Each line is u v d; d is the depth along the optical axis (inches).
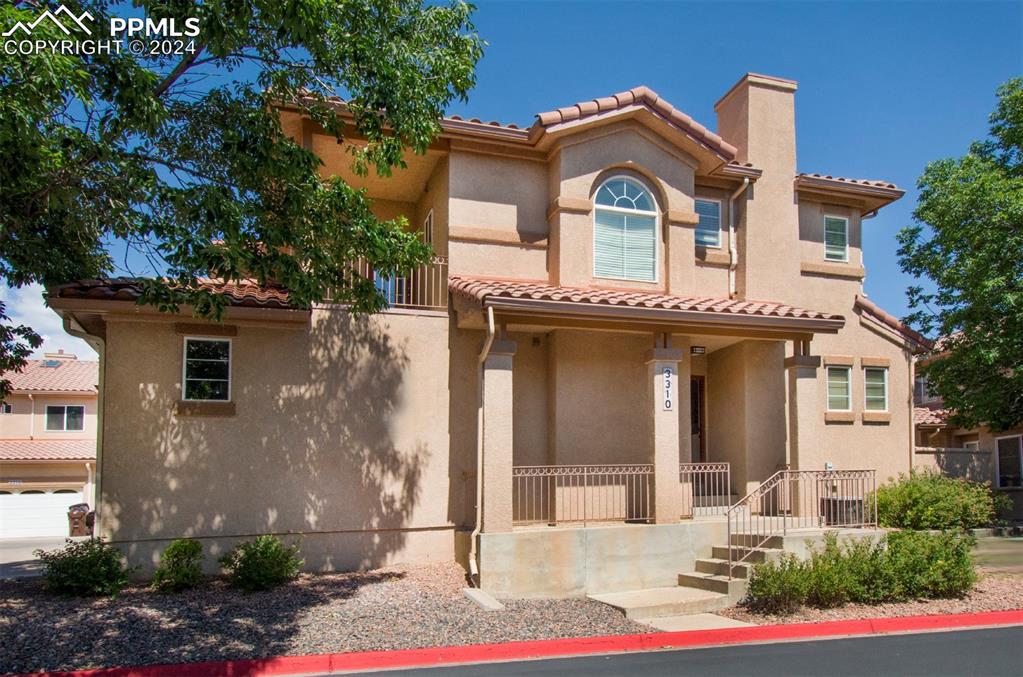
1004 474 818.8
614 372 578.2
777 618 418.6
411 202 696.4
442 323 552.1
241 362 501.4
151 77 335.0
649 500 529.0
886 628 406.0
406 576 493.4
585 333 574.2
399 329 540.1
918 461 705.0
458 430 551.2
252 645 345.1
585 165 595.2
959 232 691.4
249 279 515.8
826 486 544.7
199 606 403.2
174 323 489.4
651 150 616.7
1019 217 649.6
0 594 428.1
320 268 402.3
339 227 405.1
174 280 403.5
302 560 475.5
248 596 429.4
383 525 520.4
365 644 351.9
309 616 391.5
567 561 484.4
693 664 336.2
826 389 680.4
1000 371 705.6
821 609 434.3
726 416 642.8
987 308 677.9
